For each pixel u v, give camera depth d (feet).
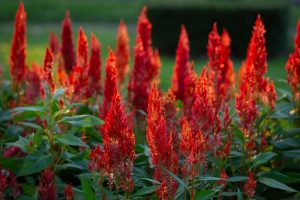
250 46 13.64
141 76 14.83
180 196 10.88
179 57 15.66
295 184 13.34
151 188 10.50
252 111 12.28
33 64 17.57
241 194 11.30
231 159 12.88
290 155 13.06
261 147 12.90
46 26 77.82
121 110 10.04
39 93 17.10
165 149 9.91
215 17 59.77
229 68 15.44
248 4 59.62
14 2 89.40
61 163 12.23
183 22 60.23
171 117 12.14
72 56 17.11
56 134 11.81
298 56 14.47
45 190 10.99
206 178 10.53
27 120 14.85
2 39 63.52
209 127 11.16
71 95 14.30
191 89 13.12
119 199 10.59
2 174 11.23
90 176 11.62
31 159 11.43
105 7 90.74
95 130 14.29
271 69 51.39
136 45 14.93
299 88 14.67
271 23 59.11
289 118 14.08
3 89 16.85
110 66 12.75
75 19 84.89
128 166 10.19
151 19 60.95
